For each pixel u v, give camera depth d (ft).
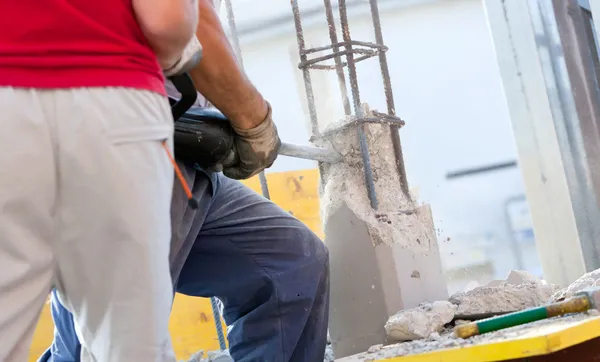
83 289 3.10
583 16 9.23
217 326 7.27
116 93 3.00
